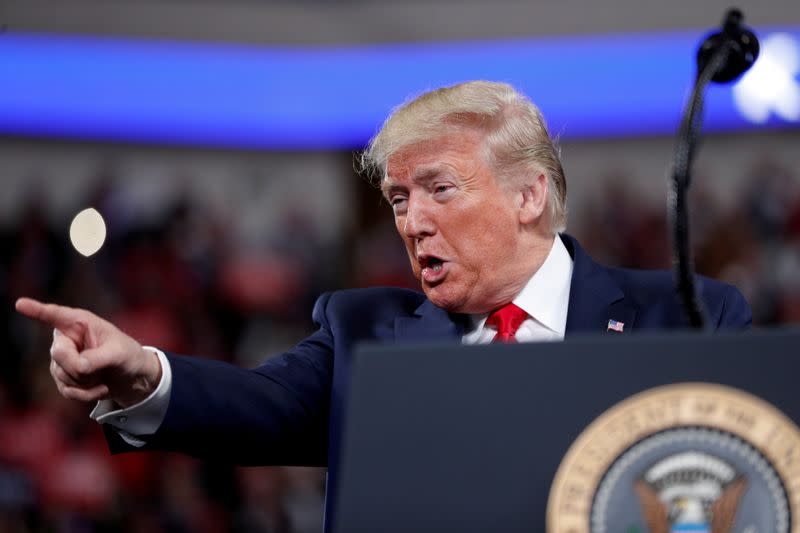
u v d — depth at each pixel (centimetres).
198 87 2214
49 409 1656
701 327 302
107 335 354
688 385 243
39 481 1588
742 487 236
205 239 2145
